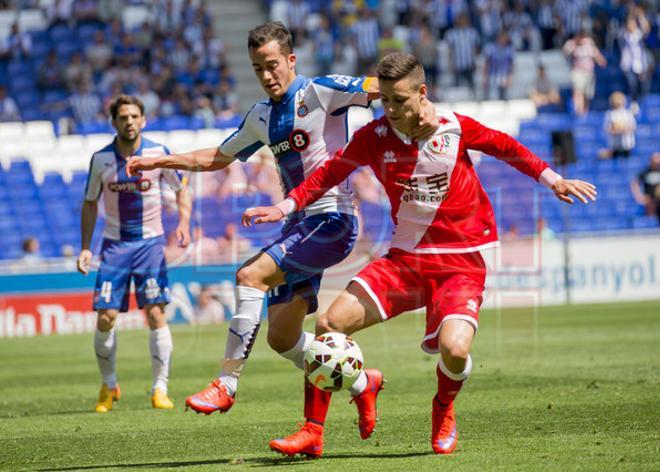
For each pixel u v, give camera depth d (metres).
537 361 35.12
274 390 30.09
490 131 18.50
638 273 63.81
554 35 92.50
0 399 30.19
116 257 27.61
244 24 92.56
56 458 19.62
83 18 89.88
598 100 89.19
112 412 26.55
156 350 27.58
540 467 16.42
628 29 89.69
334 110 20.39
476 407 24.64
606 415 22.52
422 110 18.03
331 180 18.75
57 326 55.97
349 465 17.25
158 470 17.66
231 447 20.27
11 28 88.31
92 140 76.56
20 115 83.50
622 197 76.62
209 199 46.47
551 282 61.94
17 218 71.56
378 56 87.12
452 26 91.31
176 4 88.38
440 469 16.52
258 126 20.64
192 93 83.69
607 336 43.16
